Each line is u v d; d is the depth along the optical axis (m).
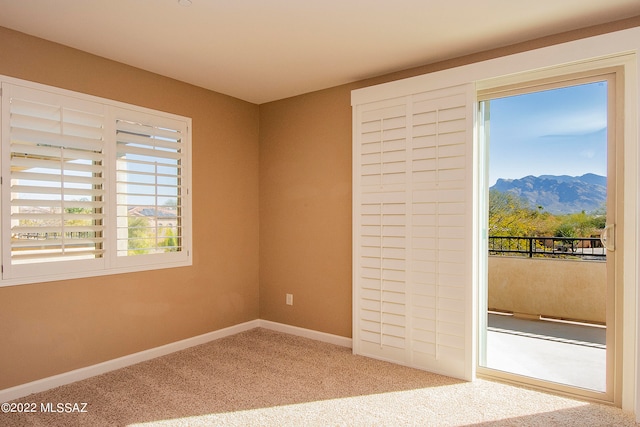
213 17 2.37
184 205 3.48
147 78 3.22
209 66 3.15
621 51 2.30
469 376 2.80
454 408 2.42
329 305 3.68
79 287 2.81
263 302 4.18
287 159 3.99
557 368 2.79
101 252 2.91
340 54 2.93
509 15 2.36
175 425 2.22
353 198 3.38
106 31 2.54
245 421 2.27
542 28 2.54
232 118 3.94
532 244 2.87
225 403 2.48
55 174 2.67
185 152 3.49
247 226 4.09
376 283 3.25
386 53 2.92
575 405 2.46
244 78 3.42
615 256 2.47
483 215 2.94
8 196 2.47
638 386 2.25
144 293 3.20
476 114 2.91
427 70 3.13
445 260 2.91
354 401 2.51
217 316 3.79
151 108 3.25
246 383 2.77
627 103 2.38
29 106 2.56
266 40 2.69
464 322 2.82
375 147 3.25
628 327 2.39
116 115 3.01
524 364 2.88
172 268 3.40
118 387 2.69
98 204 2.88
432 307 2.96
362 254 3.33
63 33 2.56
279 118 4.05
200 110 3.63
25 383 2.55
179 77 3.39
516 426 2.22
